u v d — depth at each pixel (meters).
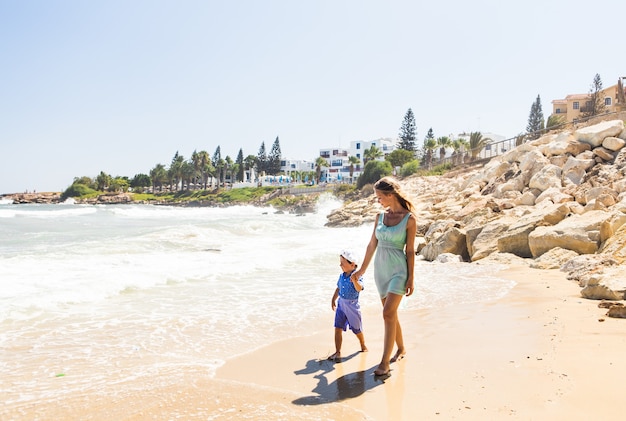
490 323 6.60
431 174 54.25
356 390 4.25
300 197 84.81
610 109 60.56
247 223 30.23
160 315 7.48
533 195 20.06
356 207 41.84
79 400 4.06
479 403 3.81
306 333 6.48
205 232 23.56
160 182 155.12
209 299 8.77
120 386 4.40
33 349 5.66
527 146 27.16
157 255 14.89
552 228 12.94
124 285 9.63
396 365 4.91
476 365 4.77
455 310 7.63
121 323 6.95
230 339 6.15
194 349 5.70
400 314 7.45
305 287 10.09
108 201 140.00
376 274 5.23
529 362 4.74
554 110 69.44
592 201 14.74
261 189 108.81
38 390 4.32
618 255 10.10
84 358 5.32
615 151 22.02
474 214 18.48
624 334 5.59
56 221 40.72
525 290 9.20
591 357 4.77
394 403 3.91
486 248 14.66
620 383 4.04
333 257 15.66
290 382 4.52
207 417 3.70
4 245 19.09
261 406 3.91
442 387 4.22
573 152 23.28
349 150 132.00
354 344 5.93
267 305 8.27
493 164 30.59
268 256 15.11
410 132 93.75
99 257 14.01
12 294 8.48
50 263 12.40
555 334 5.74
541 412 3.57
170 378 4.62
